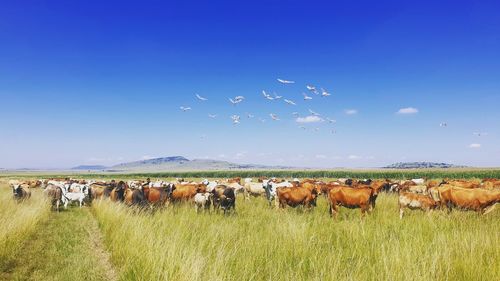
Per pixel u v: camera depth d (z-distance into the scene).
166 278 7.36
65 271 9.55
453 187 16.48
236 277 7.63
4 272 9.42
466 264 7.69
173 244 8.94
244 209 19.75
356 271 7.70
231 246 9.86
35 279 8.98
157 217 15.63
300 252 9.33
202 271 7.49
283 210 18.66
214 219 15.33
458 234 9.95
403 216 15.90
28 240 12.91
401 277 7.15
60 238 13.53
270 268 8.01
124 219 14.20
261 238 10.66
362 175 75.00
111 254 10.95
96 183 29.61
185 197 21.62
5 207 17.47
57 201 22.44
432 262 7.61
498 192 15.82
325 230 12.12
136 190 19.77
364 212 16.47
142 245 9.98
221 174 103.06
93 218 18.67
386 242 9.64
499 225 12.54
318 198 24.00
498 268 7.47
